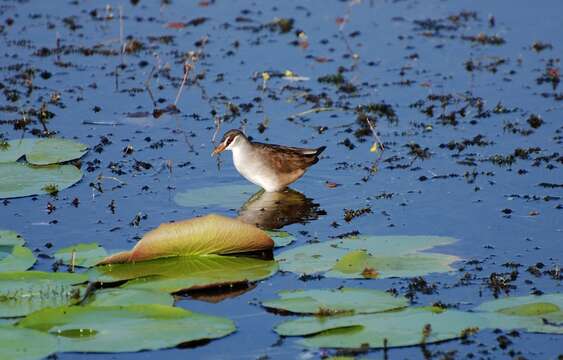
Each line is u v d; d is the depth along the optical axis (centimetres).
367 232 1318
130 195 1442
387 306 1061
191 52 1977
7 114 1739
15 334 973
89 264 1172
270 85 1914
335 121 1753
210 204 1420
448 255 1195
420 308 1055
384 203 1420
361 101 1833
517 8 2347
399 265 1164
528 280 1160
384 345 977
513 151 1602
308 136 1684
